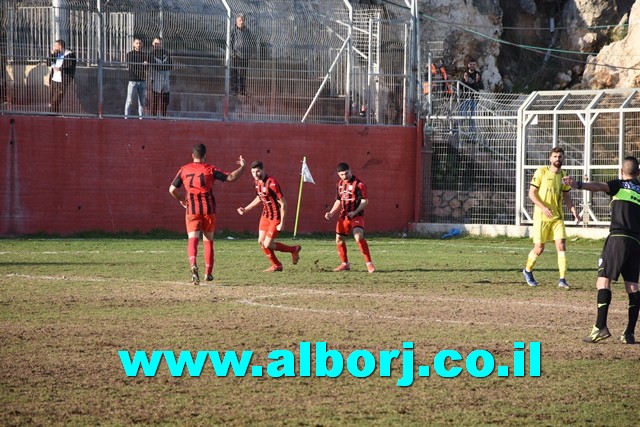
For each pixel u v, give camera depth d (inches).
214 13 1867.6
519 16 2714.1
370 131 1904.5
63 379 557.6
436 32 2503.7
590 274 1184.2
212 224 1024.9
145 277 1075.9
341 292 957.2
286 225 1857.8
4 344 655.8
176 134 1802.4
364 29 1967.3
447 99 2004.2
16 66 1740.9
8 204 1722.4
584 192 1764.3
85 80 1781.5
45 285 986.1
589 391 546.9
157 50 1801.2
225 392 534.6
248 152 1838.1
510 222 1847.9
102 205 1769.2
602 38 2632.9
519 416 492.7
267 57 1873.8
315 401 517.0
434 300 906.1
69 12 1777.8
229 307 836.6
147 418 479.5
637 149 1758.1
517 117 1823.3
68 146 1750.7
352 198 1159.6
